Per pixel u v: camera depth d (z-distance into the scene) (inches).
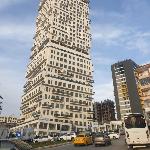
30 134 2057.1
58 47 4515.3
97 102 7411.4
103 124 4544.8
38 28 5428.2
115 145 1226.6
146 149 871.1
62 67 4407.0
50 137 2062.0
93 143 1482.5
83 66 4800.7
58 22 4867.1
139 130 904.9
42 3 5536.4
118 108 5994.1
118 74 6363.2
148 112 2294.5
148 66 2519.7
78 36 5098.4
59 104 3969.0
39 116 3602.4
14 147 764.0
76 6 5442.9
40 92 3848.4
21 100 4859.7
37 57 4793.3
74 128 3961.6
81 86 4500.5
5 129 1066.7
